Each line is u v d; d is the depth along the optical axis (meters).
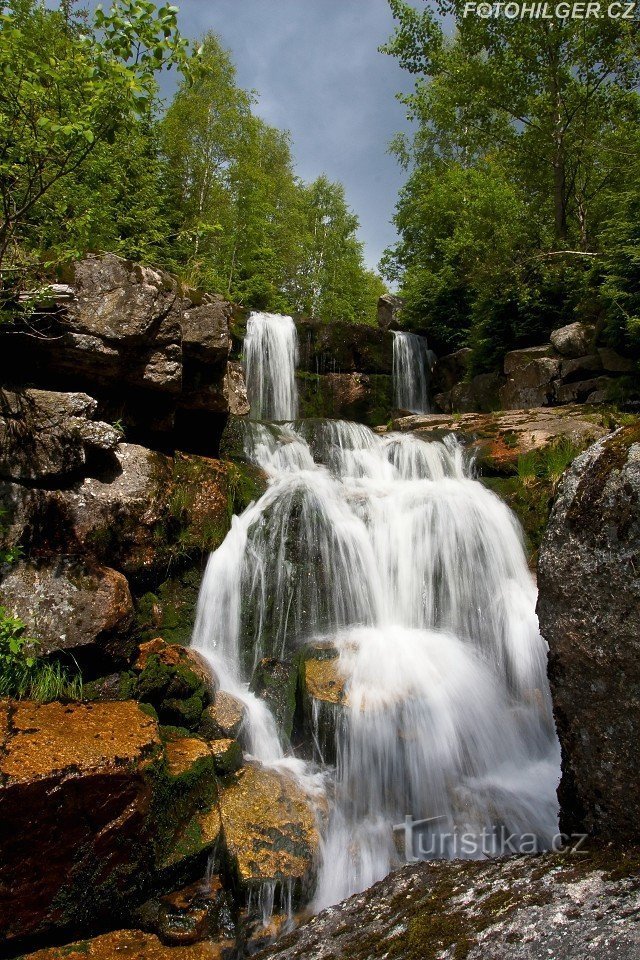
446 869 2.70
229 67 20.12
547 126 15.67
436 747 4.34
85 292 4.68
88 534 4.61
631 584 2.33
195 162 19.70
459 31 16.19
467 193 17.70
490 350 12.48
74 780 3.01
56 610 3.99
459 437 8.34
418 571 5.99
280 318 12.48
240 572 5.56
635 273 9.04
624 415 8.30
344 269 32.41
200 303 5.74
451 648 5.31
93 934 3.18
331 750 4.34
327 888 3.55
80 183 5.09
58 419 4.50
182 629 5.18
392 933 2.31
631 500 2.36
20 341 4.52
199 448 6.52
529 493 6.86
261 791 3.92
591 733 2.53
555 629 2.64
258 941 3.21
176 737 4.00
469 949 1.96
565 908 1.97
